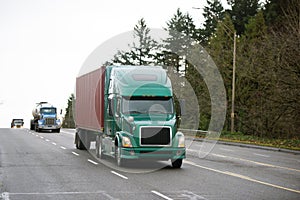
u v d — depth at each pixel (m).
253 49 43.53
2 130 68.94
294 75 34.50
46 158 23.53
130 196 12.48
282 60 35.12
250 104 44.56
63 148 30.66
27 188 13.90
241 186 14.34
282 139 39.44
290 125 38.25
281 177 16.52
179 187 14.12
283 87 35.22
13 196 12.52
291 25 36.50
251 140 39.81
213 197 12.34
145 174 17.33
